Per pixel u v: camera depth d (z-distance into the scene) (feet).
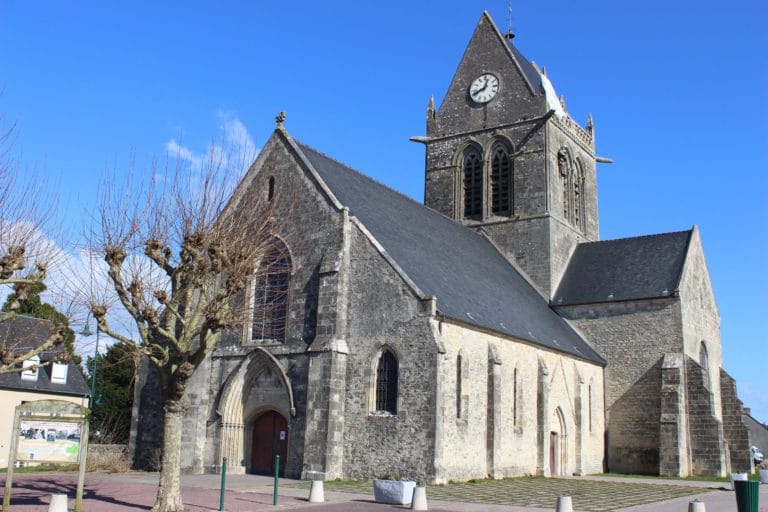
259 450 115.75
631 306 155.63
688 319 154.51
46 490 87.20
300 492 89.10
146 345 76.28
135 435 127.95
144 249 77.82
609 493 99.60
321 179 118.52
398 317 106.52
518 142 175.83
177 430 71.61
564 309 162.50
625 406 152.15
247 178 126.11
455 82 189.16
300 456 107.86
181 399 72.28
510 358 122.21
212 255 77.20
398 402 103.86
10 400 154.10
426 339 103.60
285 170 122.62
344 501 80.84
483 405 113.60
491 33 186.80
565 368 140.36
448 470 103.24
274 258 119.14
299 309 114.83
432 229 146.30
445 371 104.88
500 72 182.60
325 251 113.70
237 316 102.17
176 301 76.07
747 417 212.64
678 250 163.73
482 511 73.72
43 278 79.15
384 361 107.45
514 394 122.42
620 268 165.99
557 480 120.16
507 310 133.08
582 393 143.54
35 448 67.92
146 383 129.29
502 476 114.62
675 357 148.66
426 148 189.26
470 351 111.75
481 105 183.42
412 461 101.14
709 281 173.27
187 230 81.15
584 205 189.67
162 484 69.97
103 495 82.99
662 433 142.92
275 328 117.60
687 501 91.15
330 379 106.63
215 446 116.37
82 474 69.77
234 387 116.67
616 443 151.43
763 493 108.47
